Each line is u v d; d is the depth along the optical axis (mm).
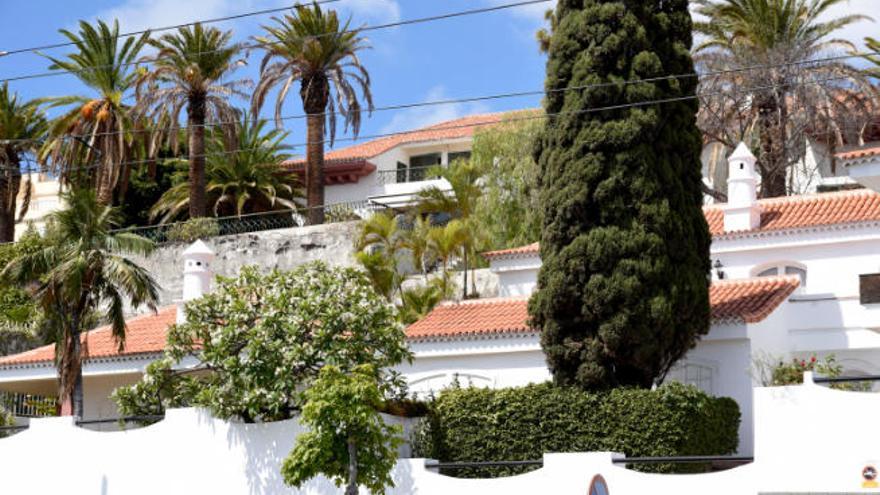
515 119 49000
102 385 37188
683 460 21844
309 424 21969
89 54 51250
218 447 26156
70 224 31594
